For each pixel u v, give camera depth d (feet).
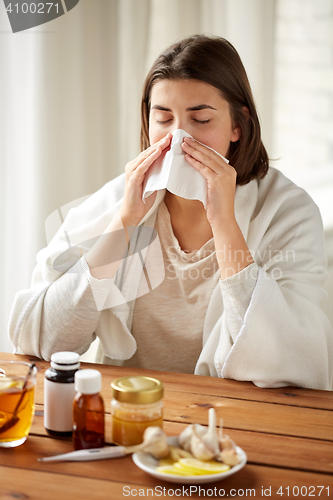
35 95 5.52
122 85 6.49
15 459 2.24
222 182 3.57
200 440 2.15
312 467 2.23
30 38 5.45
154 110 3.77
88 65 5.97
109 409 2.73
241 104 3.93
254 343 3.28
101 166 6.31
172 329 4.25
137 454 2.18
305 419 2.74
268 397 3.08
